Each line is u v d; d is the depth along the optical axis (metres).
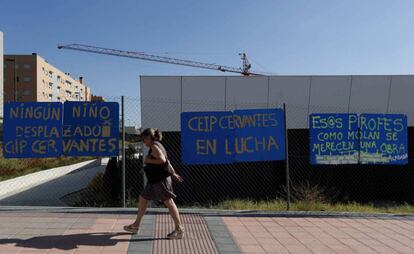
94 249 5.73
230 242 6.22
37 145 8.65
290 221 7.62
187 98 12.31
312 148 9.85
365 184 13.04
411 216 8.25
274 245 6.12
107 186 12.41
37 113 8.66
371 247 6.09
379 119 10.06
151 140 6.21
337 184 12.91
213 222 7.42
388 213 8.70
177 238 6.30
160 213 8.03
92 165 25.78
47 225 6.97
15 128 8.62
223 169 12.59
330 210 9.29
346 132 9.93
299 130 12.80
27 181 17.03
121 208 8.38
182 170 12.43
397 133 10.12
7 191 14.57
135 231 6.46
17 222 7.15
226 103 12.41
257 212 8.31
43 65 105.81
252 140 9.39
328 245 6.16
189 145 9.39
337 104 12.75
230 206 9.88
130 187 11.70
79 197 13.02
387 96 12.89
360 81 12.85
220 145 9.40
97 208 8.36
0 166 18.88
